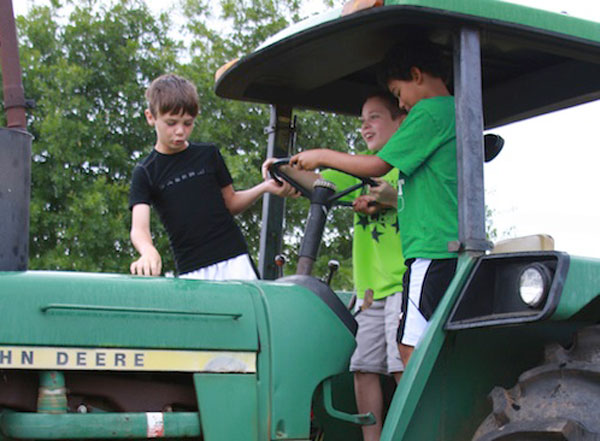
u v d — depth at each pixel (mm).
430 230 3312
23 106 3477
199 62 11453
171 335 2971
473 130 3156
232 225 3967
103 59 11320
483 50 3867
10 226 3121
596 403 2939
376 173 3461
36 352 2799
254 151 10758
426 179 3357
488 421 3123
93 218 10141
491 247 3150
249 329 3080
